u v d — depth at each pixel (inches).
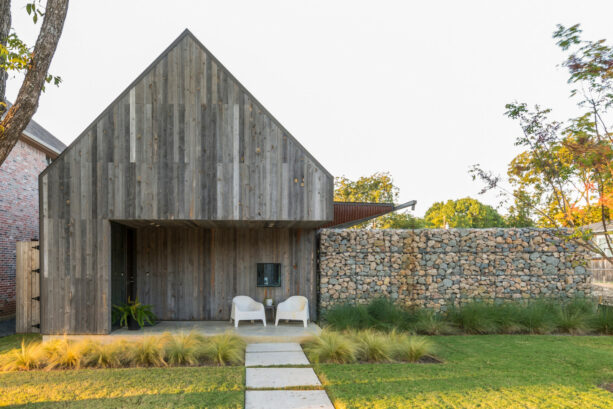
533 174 234.8
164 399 176.2
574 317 347.3
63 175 297.0
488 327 338.0
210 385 195.3
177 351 242.8
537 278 414.9
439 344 293.7
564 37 200.2
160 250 383.6
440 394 183.3
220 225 350.0
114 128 297.6
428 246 421.7
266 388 195.5
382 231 422.6
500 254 419.2
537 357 254.4
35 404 170.1
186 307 381.1
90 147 297.0
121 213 294.4
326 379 205.8
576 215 224.4
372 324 339.0
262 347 286.5
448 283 416.8
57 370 224.7
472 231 423.2
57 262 295.6
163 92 300.4
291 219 298.8
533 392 186.4
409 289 415.5
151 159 296.5
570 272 413.7
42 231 296.0
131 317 323.6
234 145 300.0
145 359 239.6
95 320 295.9
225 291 385.1
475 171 251.4
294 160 302.2
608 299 403.9
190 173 297.1
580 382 202.2
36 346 260.4
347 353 247.0
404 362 246.1
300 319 341.7
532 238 420.5
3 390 188.7
